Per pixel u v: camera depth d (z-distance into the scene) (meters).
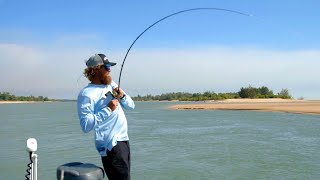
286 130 23.41
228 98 141.12
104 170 3.17
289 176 10.23
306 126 26.25
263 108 56.44
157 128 26.64
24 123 36.56
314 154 13.87
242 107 62.25
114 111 3.09
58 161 13.44
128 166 3.14
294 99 131.12
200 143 17.56
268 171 10.91
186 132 23.28
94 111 3.04
